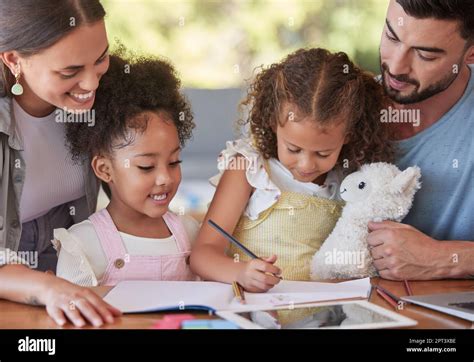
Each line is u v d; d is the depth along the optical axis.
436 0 1.28
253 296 1.13
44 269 1.59
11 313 1.08
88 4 1.26
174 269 1.40
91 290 1.16
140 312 1.06
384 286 1.26
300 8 3.31
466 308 1.05
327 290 1.17
